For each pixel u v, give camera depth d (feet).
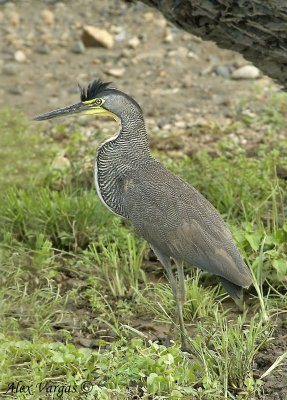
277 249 39.83
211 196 45.98
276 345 35.65
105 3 77.66
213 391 31.24
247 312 38.24
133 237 43.11
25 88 64.69
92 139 55.31
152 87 65.05
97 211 44.55
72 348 33.50
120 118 37.17
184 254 34.96
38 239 42.45
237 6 38.78
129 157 36.94
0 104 61.46
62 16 75.82
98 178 37.17
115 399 31.53
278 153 50.85
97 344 36.14
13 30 73.61
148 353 33.19
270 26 39.06
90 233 44.01
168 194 35.53
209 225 35.04
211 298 38.75
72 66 68.28
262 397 32.12
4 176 49.08
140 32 73.00
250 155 53.52
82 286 40.75
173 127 58.85
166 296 38.99
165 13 42.14
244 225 41.88
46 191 45.78
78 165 49.16
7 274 40.22
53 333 36.55
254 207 43.93
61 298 39.34
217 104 62.23
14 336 36.06
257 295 39.01
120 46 71.10
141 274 41.52
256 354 34.94
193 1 39.70
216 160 50.06
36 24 74.54
